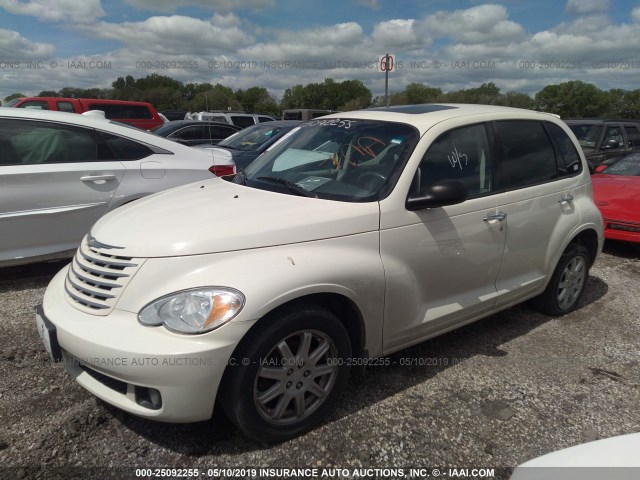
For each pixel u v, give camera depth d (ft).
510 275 11.75
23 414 8.79
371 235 8.92
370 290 8.77
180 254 7.70
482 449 8.30
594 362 11.38
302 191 9.76
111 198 15.57
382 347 9.44
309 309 8.00
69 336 7.68
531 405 9.59
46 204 14.49
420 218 9.53
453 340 12.26
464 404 9.52
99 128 15.67
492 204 10.84
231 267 7.66
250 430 7.80
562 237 12.71
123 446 8.10
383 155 10.02
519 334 12.71
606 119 35.76
